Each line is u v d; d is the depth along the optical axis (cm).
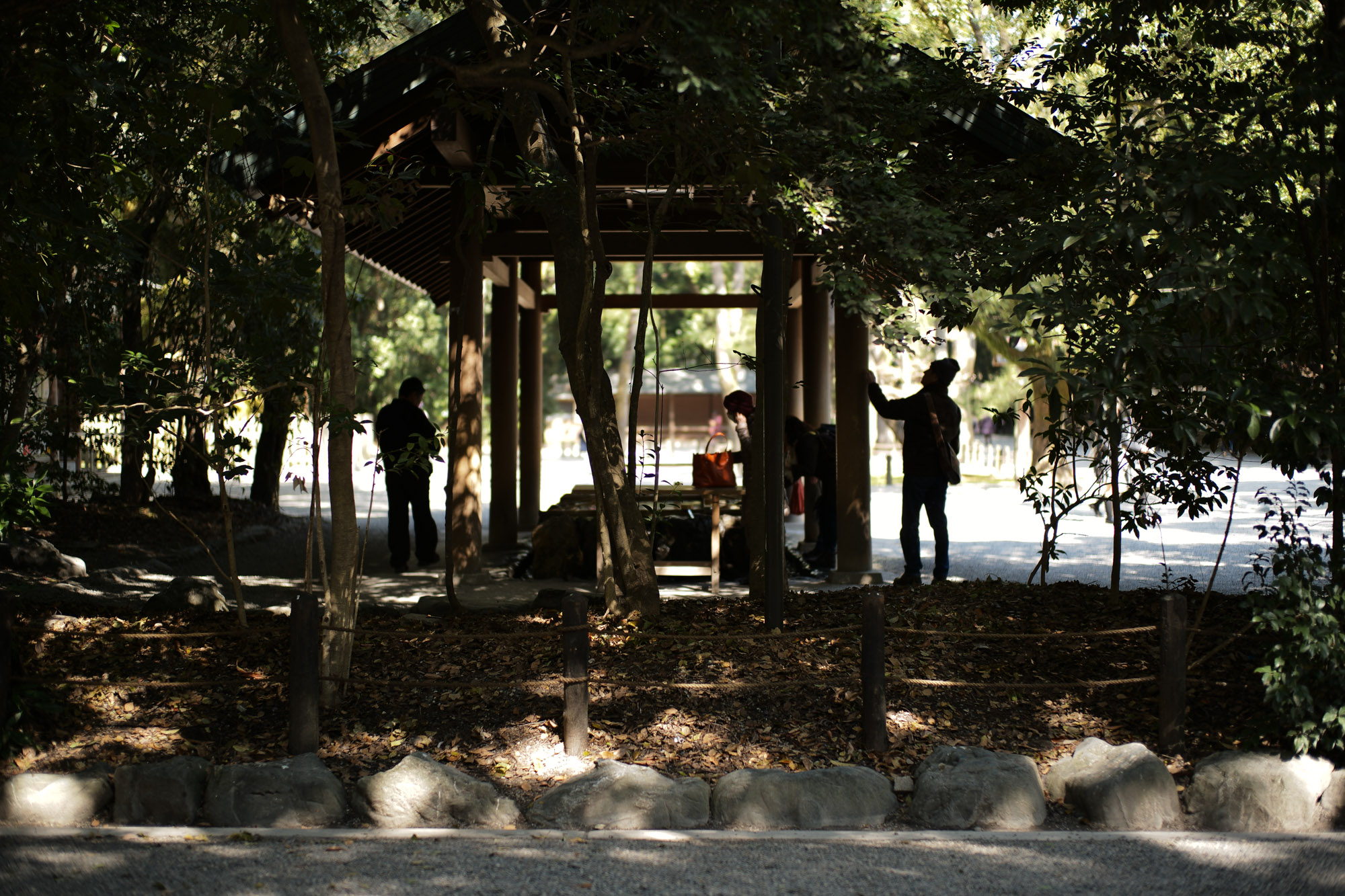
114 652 596
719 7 453
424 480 1082
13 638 502
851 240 573
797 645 597
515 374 1216
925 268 561
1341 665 443
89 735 507
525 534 1393
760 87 512
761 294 637
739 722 516
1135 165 476
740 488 1099
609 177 901
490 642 612
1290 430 442
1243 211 471
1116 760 456
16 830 432
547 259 1084
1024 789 443
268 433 1537
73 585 898
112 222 683
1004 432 4366
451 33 769
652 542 766
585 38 604
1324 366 496
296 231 1348
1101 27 655
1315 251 497
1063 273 512
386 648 603
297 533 1412
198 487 1452
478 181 707
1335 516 488
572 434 4669
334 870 392
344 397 518
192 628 634
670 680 549
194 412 575
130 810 442
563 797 445
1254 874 388
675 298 1426
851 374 938
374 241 1155
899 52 624
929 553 1236
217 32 775
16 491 805
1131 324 458
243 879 384
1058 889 376
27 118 586
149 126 609
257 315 787
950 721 521
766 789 443
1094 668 575
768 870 393
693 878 386
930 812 443
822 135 556
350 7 768
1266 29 675
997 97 697
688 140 575
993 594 716
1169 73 676
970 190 656
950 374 869
